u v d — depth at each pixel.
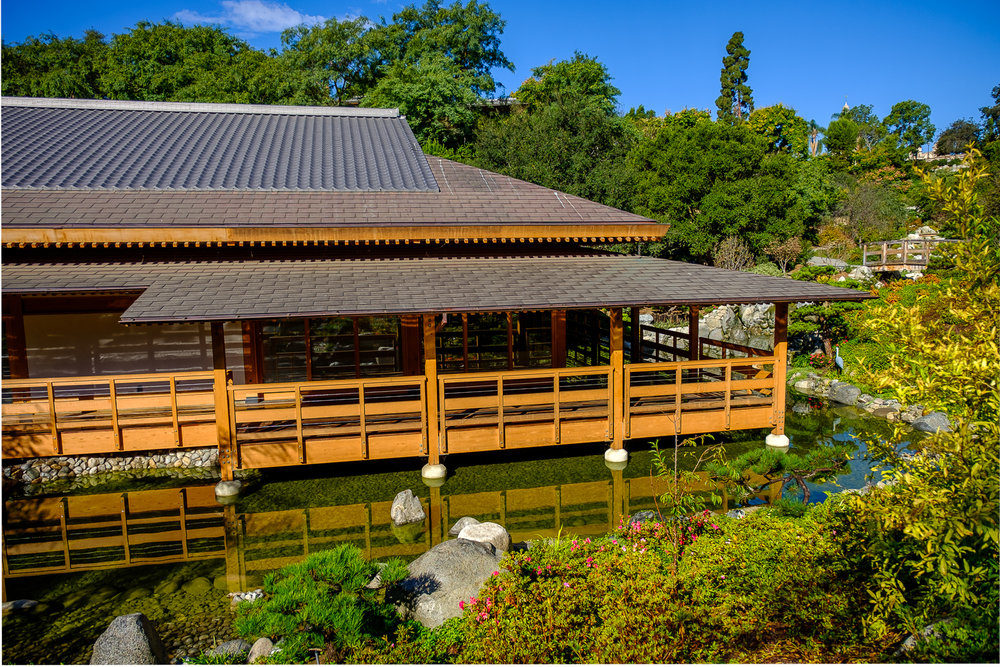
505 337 13.65
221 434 9.29
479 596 5.86
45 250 10.62
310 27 38.22
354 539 8.22
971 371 3.84
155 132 14.87
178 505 9.23
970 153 4.36
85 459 10.37
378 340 12.80
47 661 5.79
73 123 14.87
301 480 9.99
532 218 11.53
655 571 6.02
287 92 35.47
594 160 31.22
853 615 5.10
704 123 31.91
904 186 49.91
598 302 9.28
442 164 14.27
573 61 39.91
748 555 6.10
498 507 9.02
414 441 9.86
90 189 11.20
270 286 9.41
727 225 29.48
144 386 11.98
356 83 38.41
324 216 10.91
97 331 11.83
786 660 4.76
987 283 4.27
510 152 30.55
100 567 7.59
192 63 36.38
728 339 21.47
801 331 17.33
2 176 11.30
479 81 40.28
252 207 11.07
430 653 5.31
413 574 6.39
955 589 4.15
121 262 10.40
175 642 5.99
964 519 3.88
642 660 4.81
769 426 10.98
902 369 4.34
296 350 12.44
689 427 10.69
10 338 11.14
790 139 55.62
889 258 28.25
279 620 4.84
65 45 37.97
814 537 5.99
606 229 11.62
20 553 7.94
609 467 10.35
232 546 8.08
